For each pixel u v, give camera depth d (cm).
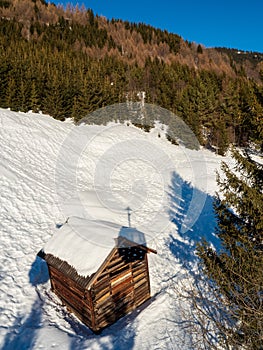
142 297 800
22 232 1108
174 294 851
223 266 626
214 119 2659
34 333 670
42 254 741
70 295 739
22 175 1518
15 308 748
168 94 2441
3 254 952
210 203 1570
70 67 3931
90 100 1841
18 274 885
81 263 641
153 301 808
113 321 716
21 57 3834
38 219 1228
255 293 521
